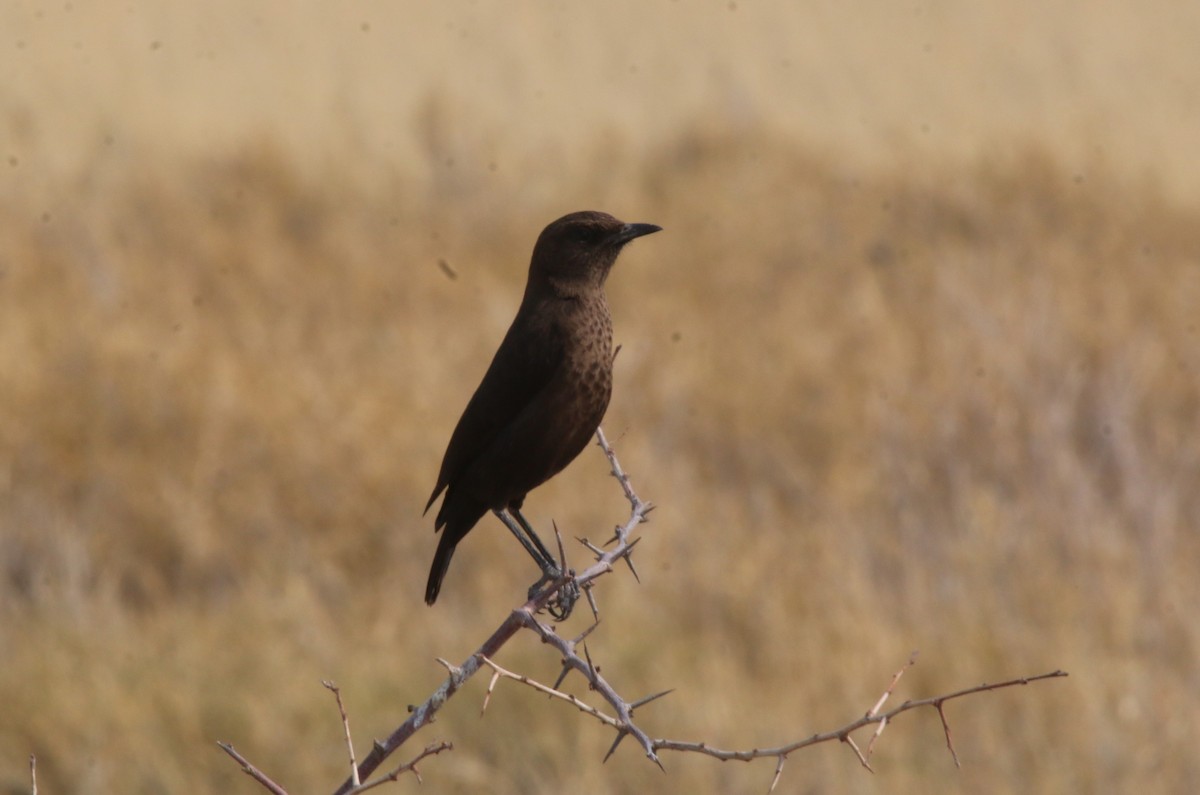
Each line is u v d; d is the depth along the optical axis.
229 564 13.65
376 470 14.34
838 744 10.42
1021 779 10.10
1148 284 19.80
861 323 18.92
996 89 30.14
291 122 29.45
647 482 14.34
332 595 13.21
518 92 32.41
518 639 12.02
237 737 10.55
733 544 13.21
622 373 17.05
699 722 10.58
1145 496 13.24
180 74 32.03
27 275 19.45
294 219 24.81
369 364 17.05
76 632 11.97
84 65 31.39
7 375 15.16
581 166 28.36
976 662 11.11
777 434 15.79
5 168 25.67
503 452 7.25
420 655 11.81
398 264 21.69
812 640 11.57
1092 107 28.19
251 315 18.67
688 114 29.62
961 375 16.05
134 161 26.55
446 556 7.58
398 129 29.92
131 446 14.70
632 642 11.52
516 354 7.24
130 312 18.25
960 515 13.34
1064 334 17.03
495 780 10.30
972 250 21.55
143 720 10.57
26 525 13.77
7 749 10.37
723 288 21.02
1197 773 9.98
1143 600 11.87
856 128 28.55
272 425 14.84
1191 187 24.28
